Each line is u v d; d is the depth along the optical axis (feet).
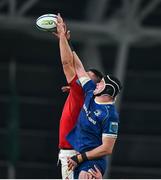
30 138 293.23
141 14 233.76
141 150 297.74
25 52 295.07
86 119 64.90
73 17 282.36
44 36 245.45
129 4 232.53
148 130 301.02
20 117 295.69
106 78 65.21
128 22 231.30
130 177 296.92
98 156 64.03
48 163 294.46
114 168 296.30
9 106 291.17
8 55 294.46
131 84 301.63
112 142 63.87
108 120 63.93
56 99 299.58
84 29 228.84
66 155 66.18
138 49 298.15
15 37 285.64
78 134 65.57
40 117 298.35
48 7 278.67
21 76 296.51
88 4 261.03
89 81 66.80
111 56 298.97
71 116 66.44
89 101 65.16
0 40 289.74
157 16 286.87
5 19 230.07
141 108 301.02
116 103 240.73
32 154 293.64
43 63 298.35
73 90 66.69
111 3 274.77
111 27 229.86
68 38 68.08
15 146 277.44
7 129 287.48
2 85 294.66
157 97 302.86
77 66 68.08
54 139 295.69
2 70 295.07
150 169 297.74
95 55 260.62
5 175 288.30
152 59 301.84
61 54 67.10
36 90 298.15
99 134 64.90
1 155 288.71
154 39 237.86
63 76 298.76
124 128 300.40
